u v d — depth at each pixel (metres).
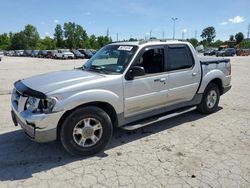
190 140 4.90
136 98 4.67
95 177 3.65
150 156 4.27
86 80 4.17
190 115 6.41
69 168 3.90
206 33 107.25
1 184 3.50
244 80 12.48
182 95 5.55
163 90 5.09
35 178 3.64
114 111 4.45
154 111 5.13
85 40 100.00
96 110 4.19
